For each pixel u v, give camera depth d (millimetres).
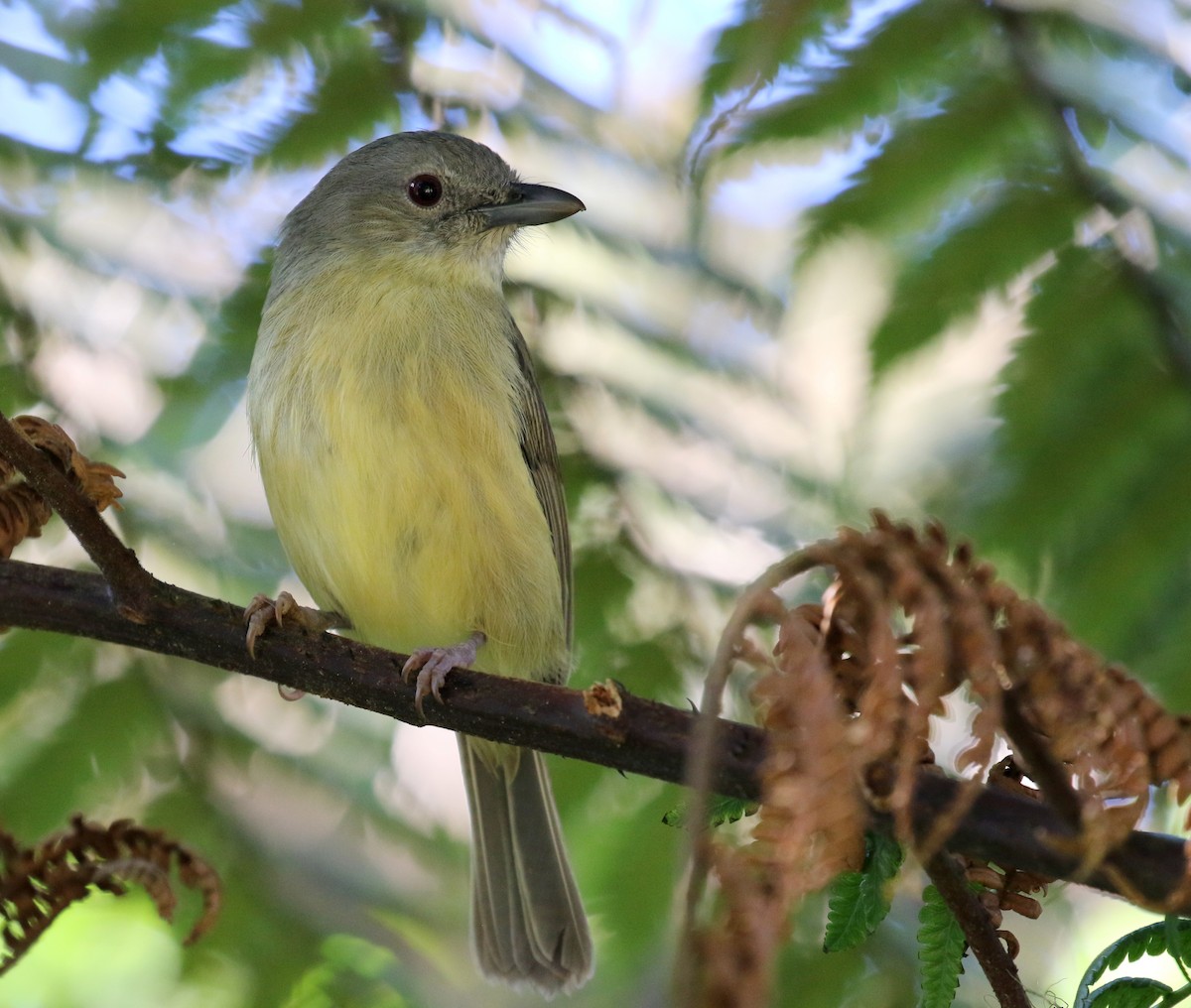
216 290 9344
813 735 3932
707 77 7297
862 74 7270
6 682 8086
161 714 8281
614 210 9898
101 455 8781
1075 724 4426
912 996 7570
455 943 10648
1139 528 7109
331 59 8586
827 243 7484
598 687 6113
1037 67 7453
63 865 6379
